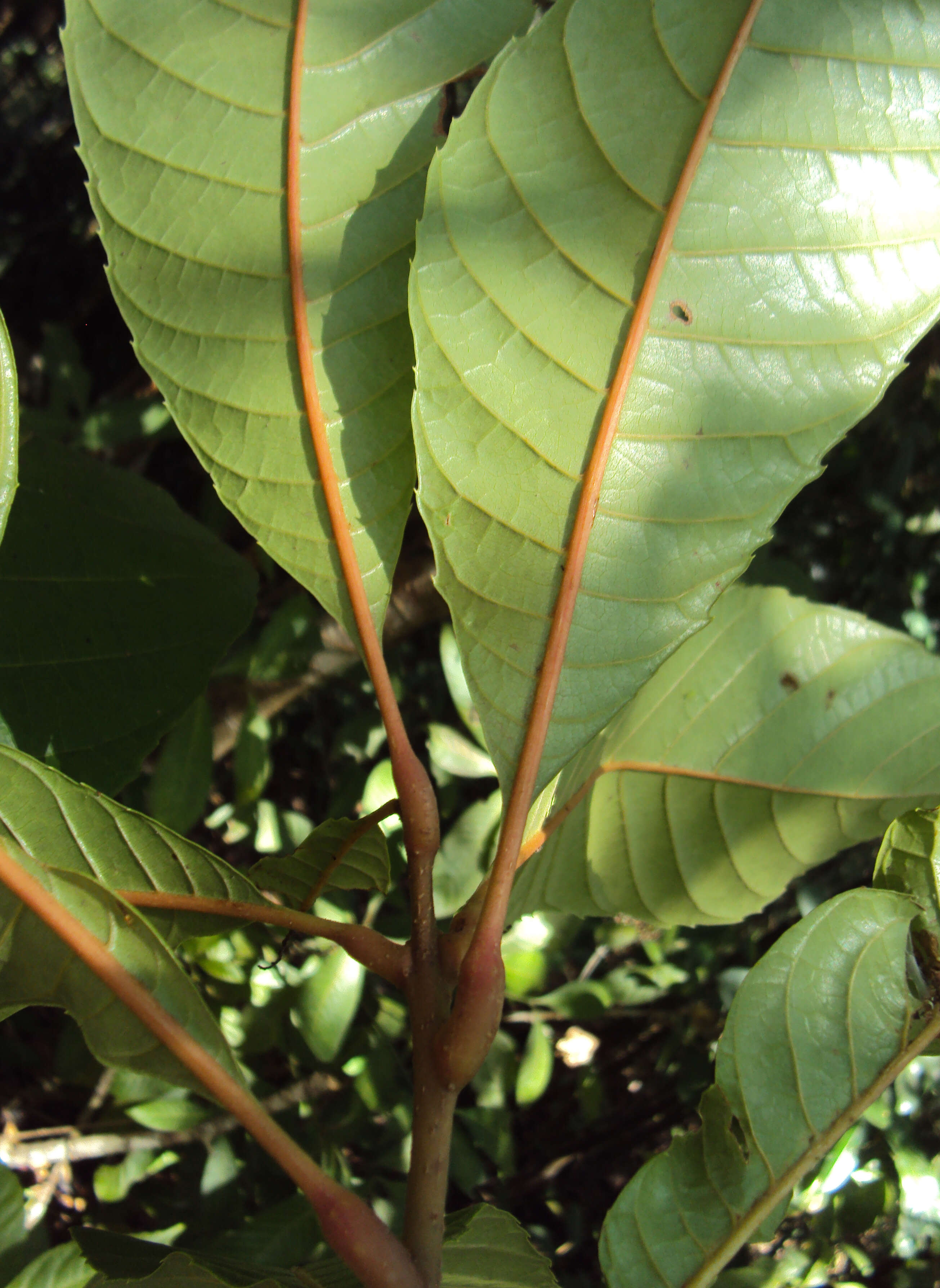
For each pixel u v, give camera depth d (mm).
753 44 338
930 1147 989
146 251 364
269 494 359
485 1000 311
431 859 335
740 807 469
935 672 471
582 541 340
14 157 1519
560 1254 1275
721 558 344
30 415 982
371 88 365
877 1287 1002
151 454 1286
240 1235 736
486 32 369
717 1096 380
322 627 797
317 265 362
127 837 338
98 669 492
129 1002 306
